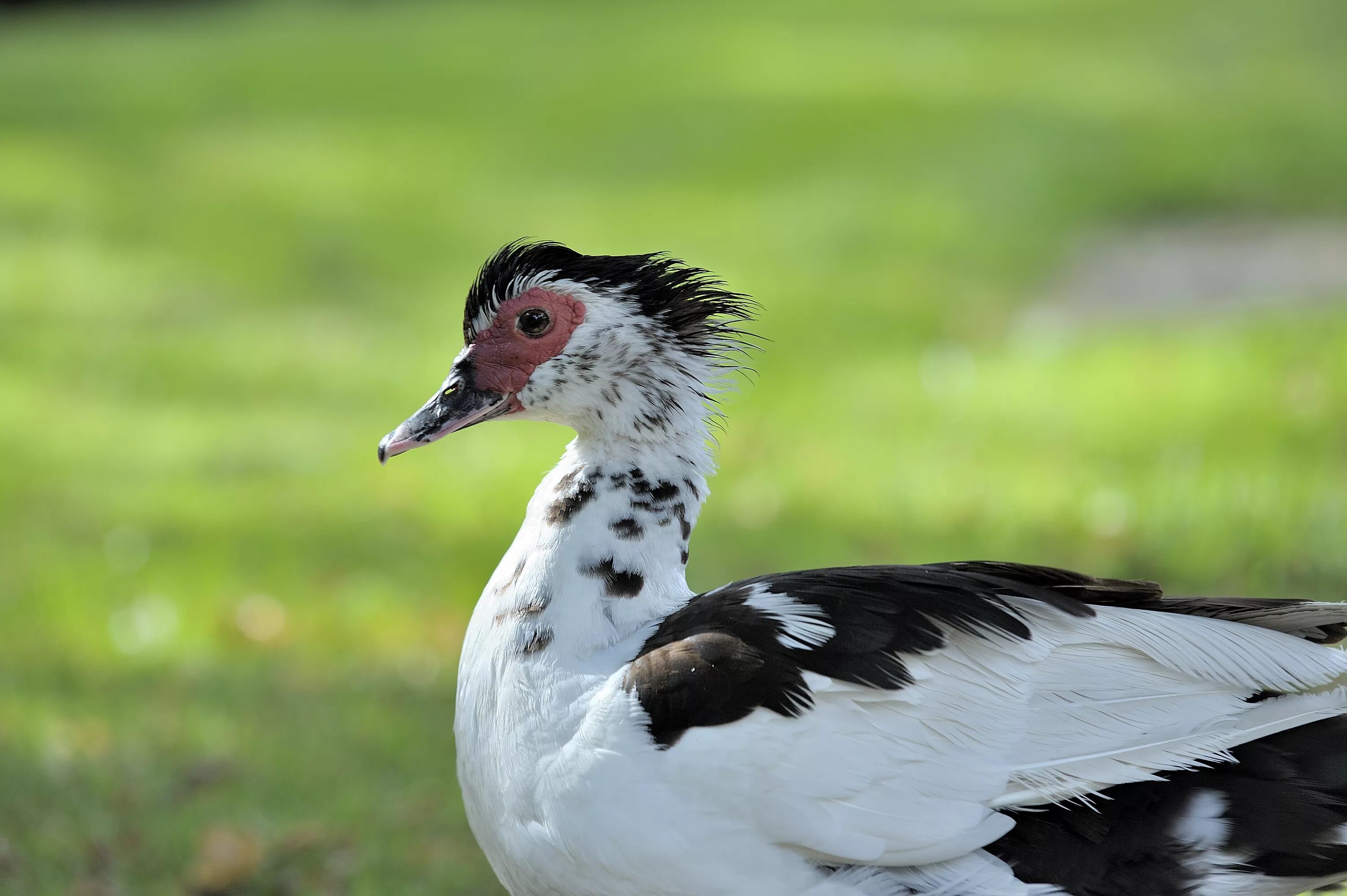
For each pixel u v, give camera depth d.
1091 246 20.17
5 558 11.04
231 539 11.45
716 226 20.59
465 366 5.54
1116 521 10.79
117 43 35.31
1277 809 4.85
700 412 5.45
